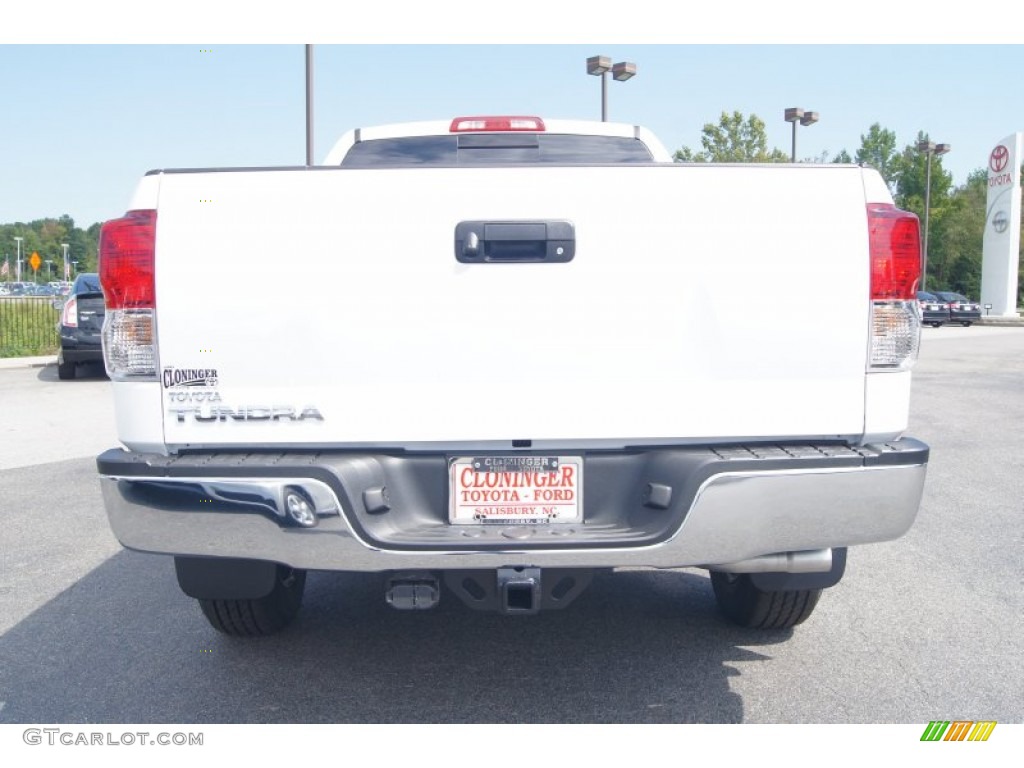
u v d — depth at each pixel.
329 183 2.95
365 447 3.06
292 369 3.00
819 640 4.23
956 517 6.52
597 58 23.09
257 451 3.08
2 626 4.53
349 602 4.81
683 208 2.97
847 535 3.01
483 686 3.76
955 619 4.50
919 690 3.71
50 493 7.48
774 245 2.99
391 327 2.98
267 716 3.52
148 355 3.02
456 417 3.01
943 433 10.29
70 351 15.43
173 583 5.21
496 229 2.96
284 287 2.97
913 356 3.09
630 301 2.98
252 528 2.94
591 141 5.39
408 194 2.95
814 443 3.11
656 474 3.03
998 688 3.73
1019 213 51.31
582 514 3.09
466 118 5.26
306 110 15.32
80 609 4.77
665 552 2.93
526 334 2.98
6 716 3.56
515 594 2.98
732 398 3.02
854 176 3.02
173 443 3.04
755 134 36.19
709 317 2.99
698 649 4.13
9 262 116.62
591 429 3.01
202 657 4.11
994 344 27.81
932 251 75.50
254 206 2.96
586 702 3.60
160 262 2.97
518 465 3.08
